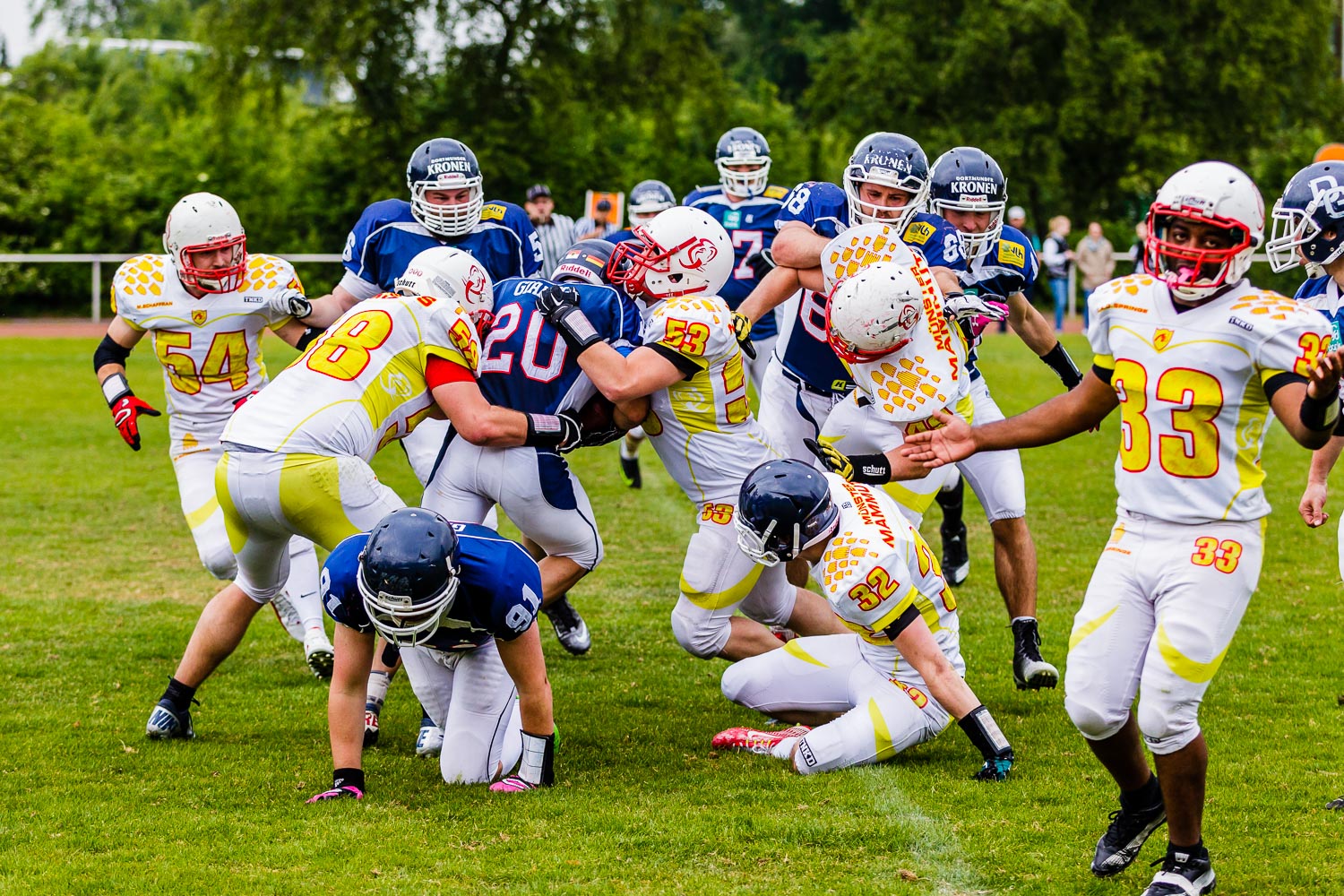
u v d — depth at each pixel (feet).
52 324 117.91
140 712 27.07
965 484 52.90
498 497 26.07
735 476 26.07
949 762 24.04
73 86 180.96
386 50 136.46
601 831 20.77
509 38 140.26
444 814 21.57
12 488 50.57
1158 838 20.51
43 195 133.69
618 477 53.83
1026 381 76.95
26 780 23.21
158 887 18.74
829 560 22.98
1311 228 23.06
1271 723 25.66
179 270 28.91
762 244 41.91
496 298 26.91
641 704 27.99
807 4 217.77
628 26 141.90
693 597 26.22
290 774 23.65
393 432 25.25
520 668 22.33
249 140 144.87
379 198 136.87
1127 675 18.37
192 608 35.17
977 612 34.37
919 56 145.48
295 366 24.91
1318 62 145.18
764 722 26.68
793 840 20.35
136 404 29.19
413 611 20.38
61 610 34.71
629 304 27.02
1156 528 18.20
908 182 27.91
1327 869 19.17
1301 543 40.91
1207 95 140.87
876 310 24.89
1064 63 136.05
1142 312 18.12
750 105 159.74
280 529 24.50
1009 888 18.75
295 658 31.24
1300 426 16.74
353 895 18.44
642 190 52.60
